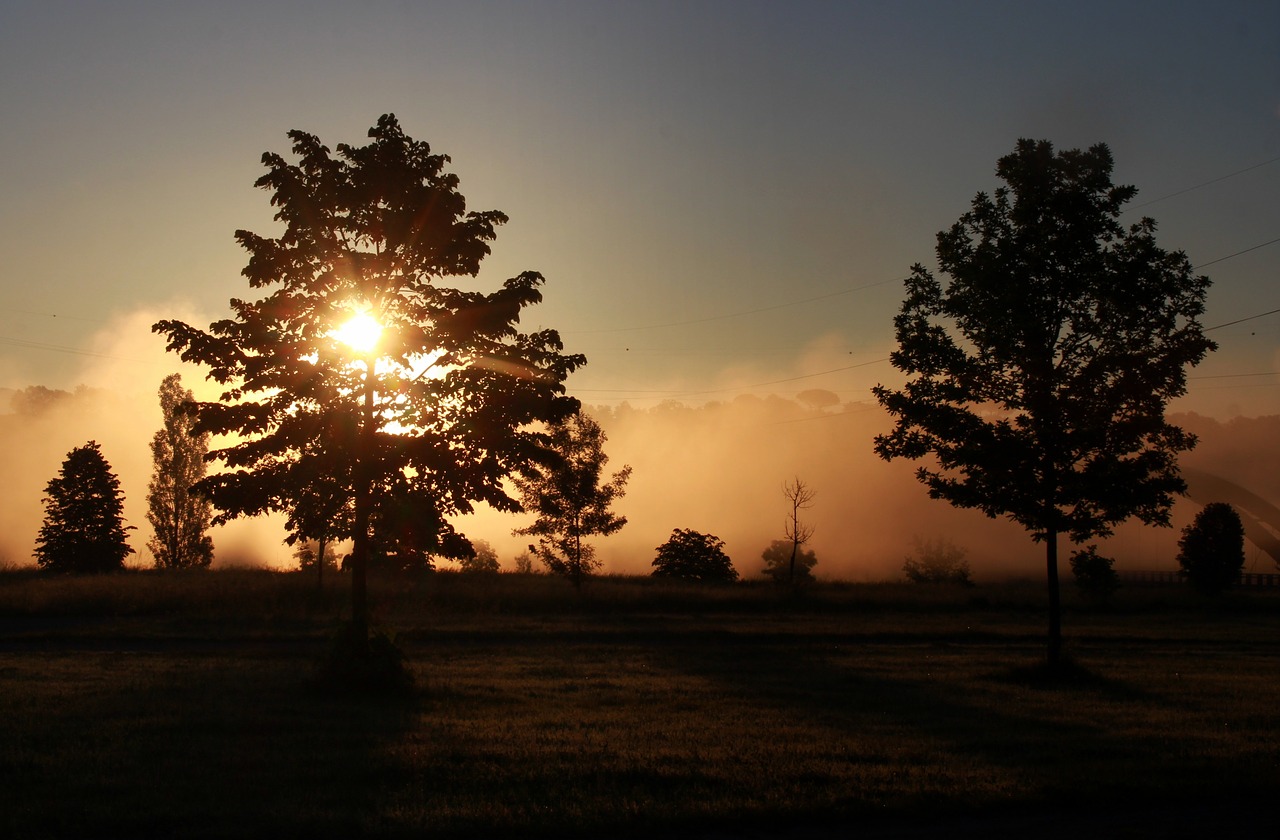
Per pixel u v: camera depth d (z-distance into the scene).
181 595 35.12
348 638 17.36
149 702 15.54
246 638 27.67
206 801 9.59
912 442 21.95
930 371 21.88
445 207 18.53
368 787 10.27
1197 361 20.17
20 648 25.05
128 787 10.02
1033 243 20.78
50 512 54.53
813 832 9.34
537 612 37.16
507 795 10.06
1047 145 21.12
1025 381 20.73
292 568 54.06
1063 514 20.72
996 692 18.61
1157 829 9.51
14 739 12.30
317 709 15.18
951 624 35.78
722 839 9.10
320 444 17.77
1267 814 10.08
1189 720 15.37
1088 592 48.44
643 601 39.88
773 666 22.67
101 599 33.78
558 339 19.08
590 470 42.44
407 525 17.69
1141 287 20.03
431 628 30.00
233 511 17.70
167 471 57.69
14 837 8.40
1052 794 10.41
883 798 10.18
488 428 18.00
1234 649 29.98
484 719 14.66
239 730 13.27
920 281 22.14
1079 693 18.56
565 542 42.72
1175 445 20.67
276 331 17.56
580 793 10.13
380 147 18.31
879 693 18.23
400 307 18.59
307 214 17.86
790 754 12.24
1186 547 57.78
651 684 19.12
